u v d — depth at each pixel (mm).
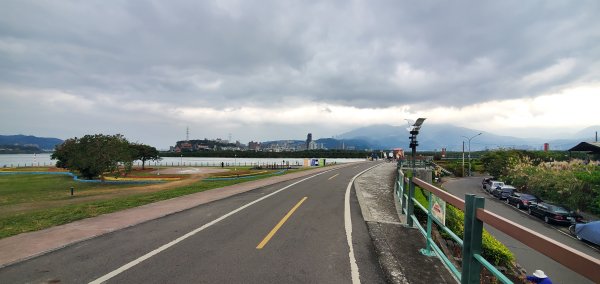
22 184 43094
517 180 43344
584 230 21297
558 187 32312
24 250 6285
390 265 5621
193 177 47031
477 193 45562
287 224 8602
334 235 7512
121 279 4934
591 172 30828
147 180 44312
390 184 19344
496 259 12164
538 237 2557
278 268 5434
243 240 7062
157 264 5566
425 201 12453
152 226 8297
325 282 4906
